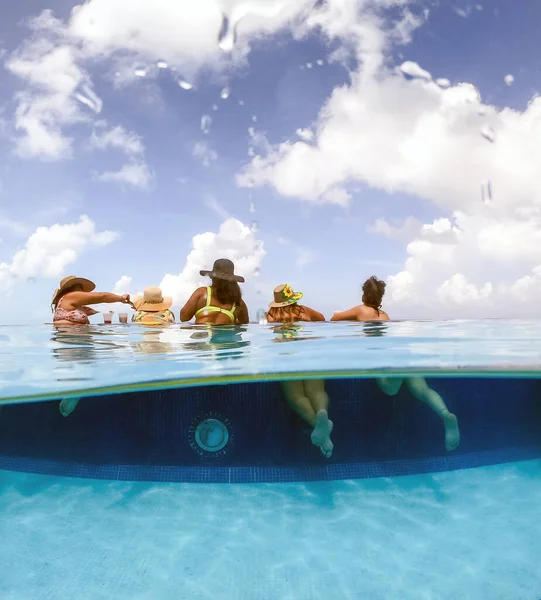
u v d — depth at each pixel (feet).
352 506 8.21
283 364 8.68
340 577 6.02
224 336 11.14
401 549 6.70
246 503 8.43
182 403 10.11
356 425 10.21
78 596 5.68
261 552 6.68
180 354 9.12
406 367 8.84
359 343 10.24
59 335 11.87
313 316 13.98
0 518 7.87
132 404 10.21
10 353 9.64
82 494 8.93
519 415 10.98
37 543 6.99
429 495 8.67
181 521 7.72
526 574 6.00
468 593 5.61
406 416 10.38
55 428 10.50
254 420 10.06
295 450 10.07
